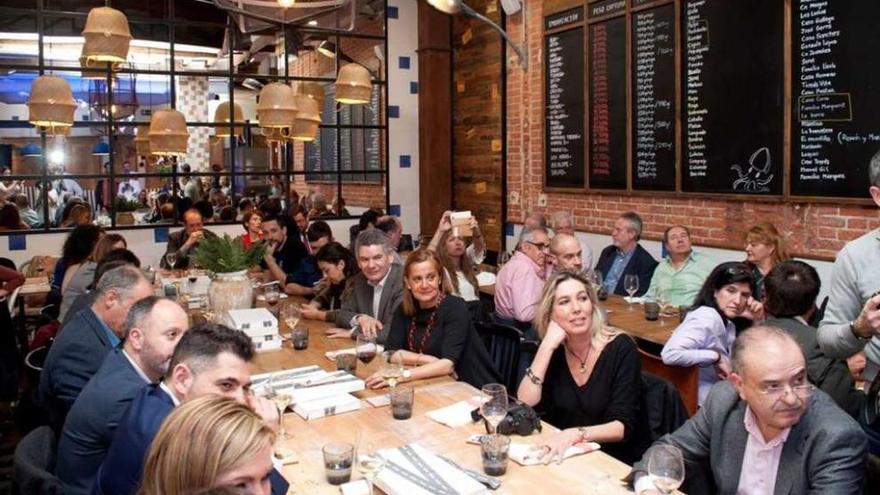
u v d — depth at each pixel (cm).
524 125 706
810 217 450
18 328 519
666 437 215
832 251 439
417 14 818
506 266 441
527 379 266
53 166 673
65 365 274
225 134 754
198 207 712
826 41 429
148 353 227
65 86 446
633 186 581
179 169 731
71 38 675
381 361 325
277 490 179
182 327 231
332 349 350
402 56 820
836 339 238
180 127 493
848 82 419
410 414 248
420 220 836
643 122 567
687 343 316
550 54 662
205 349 188
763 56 469
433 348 322
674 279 495
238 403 125
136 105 708
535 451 215
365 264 386
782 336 182
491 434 215
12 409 505
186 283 530
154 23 709
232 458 115
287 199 787
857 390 261
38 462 199
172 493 116
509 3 685
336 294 452
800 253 457
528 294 421
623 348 260
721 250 511
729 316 322
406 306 333
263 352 345
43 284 577
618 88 589
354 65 533
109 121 695
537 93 685
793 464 184
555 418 272
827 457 178
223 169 757
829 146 432
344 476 196
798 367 178
